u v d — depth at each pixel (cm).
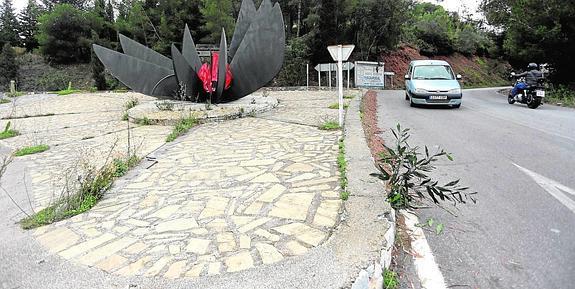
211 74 1231
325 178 474
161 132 877
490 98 1627
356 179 448
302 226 340
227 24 2795
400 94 1833
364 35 2756
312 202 396
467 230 350
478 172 520
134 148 684
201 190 455
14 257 310
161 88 1282
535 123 911
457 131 809
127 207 411
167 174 530
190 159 609
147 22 3200
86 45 3334
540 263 294
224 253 298
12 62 3052
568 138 728
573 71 1773
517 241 328
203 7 3052
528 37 1712
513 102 1340
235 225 350
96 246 322
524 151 630
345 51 790
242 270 268
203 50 2489
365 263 266
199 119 959
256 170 527
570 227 351
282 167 534
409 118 993
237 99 1259
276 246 305
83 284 264
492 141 709
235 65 1198
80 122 1132
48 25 3266
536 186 459
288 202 400
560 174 504
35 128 1057
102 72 2836
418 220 373
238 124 935
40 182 541
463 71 3538
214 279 256
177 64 1176
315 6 2591
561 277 276
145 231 347
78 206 411
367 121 909
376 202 374
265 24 1127
